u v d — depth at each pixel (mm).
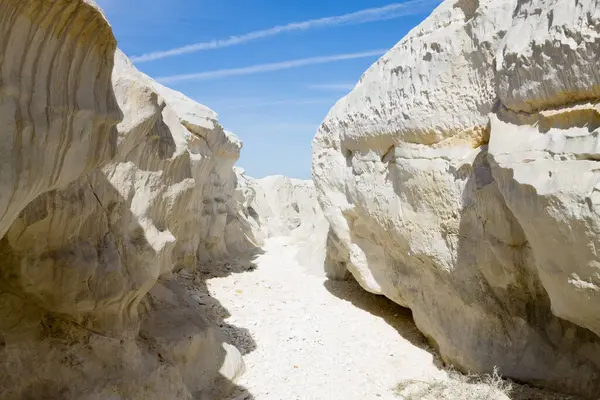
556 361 4945
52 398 3320
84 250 3705
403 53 6504
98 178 3879
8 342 3301
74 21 2244
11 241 3340
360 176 7398
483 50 5090
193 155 9141
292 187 24672
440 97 5645
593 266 3459
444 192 5574
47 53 2195
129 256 4215
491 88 5023
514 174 4039
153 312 5207
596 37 3455
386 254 7352
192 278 9422
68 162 2475
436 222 5781
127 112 4102
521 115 4355
